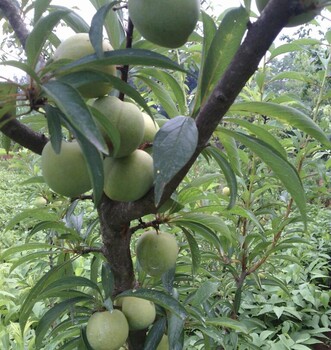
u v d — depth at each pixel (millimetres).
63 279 1231
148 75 1244
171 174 735
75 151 965
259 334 3760
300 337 3799
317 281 4895
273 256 2299
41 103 814
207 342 1570
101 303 1283
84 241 1458
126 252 1222
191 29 836
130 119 960
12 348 2740
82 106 685
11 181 10211
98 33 746
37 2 911
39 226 1407
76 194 1005
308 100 3855
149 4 798
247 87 2297
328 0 734
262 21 768
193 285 2094
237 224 2359
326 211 5355
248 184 2564
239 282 2223
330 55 2137
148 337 1312
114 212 1099
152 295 1167
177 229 1849
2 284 4082
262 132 1097
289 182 982
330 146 1058
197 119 866
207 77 894
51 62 833
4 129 987
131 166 1013
